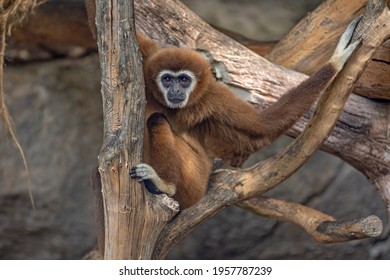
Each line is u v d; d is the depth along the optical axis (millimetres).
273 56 12219
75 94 14672
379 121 11430
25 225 14461
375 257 14727
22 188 14312
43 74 14695
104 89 8555
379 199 14555
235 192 9578
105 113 8570
